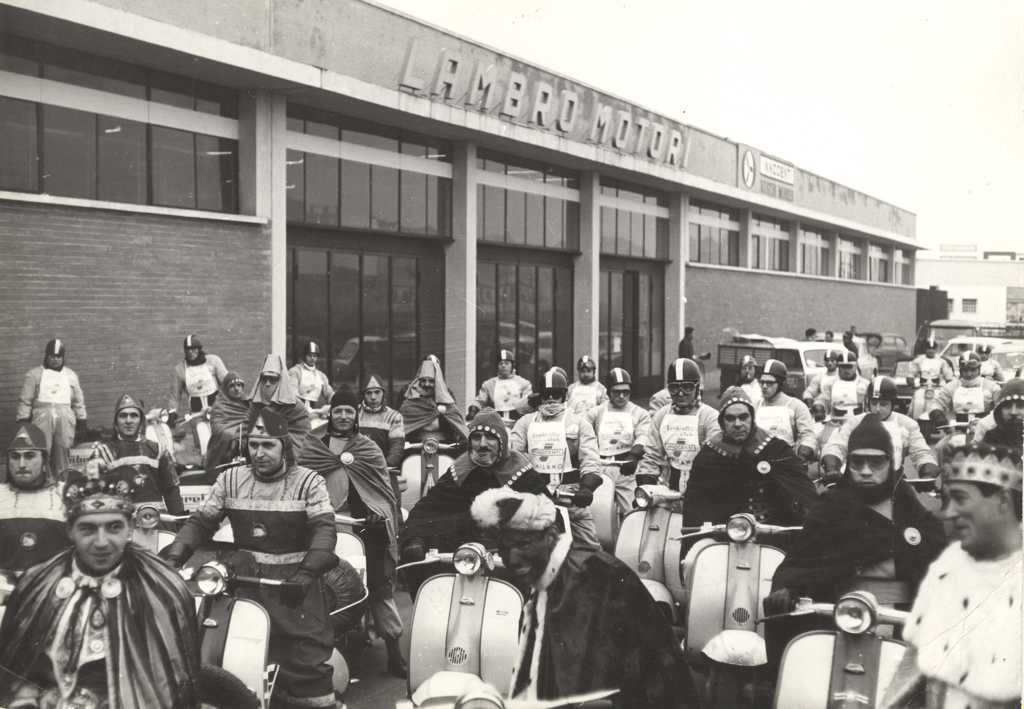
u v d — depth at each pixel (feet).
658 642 11.70
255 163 44.21
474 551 15.44
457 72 51.34
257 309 44.52
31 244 35.78
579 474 24.88
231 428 29.43
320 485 15.66
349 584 17.31
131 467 19.98
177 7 37.81
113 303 38.29
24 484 15.29
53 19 34.01
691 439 24.91
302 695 15.07
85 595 12.08
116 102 39.24
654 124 70.90
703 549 18.28
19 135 36.01
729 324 92.99
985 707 11.06
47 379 31.48
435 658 15.76
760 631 17.56
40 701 11.96
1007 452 11.34
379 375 53.78
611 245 75.05
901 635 13.39
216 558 15.65
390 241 54.19
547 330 67.92
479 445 18.86
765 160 92.02
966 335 81.66
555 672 11.55
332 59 44.70
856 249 122.93
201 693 13.24
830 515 14.97
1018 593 11.16
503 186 62.13
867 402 26.08
